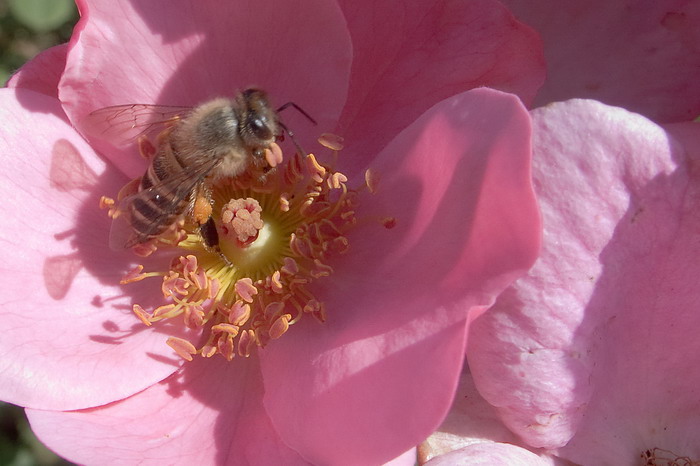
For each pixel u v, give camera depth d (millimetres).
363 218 91
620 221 78
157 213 91
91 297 91
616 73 97
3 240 88
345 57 91
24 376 83
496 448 82
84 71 89
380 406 78
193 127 92
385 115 93
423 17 90
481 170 77
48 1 130
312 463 81
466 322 74
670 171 78
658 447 87
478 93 80
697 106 95
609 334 82
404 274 85
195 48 91
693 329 83
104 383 87
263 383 90
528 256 73
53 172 91
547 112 78
